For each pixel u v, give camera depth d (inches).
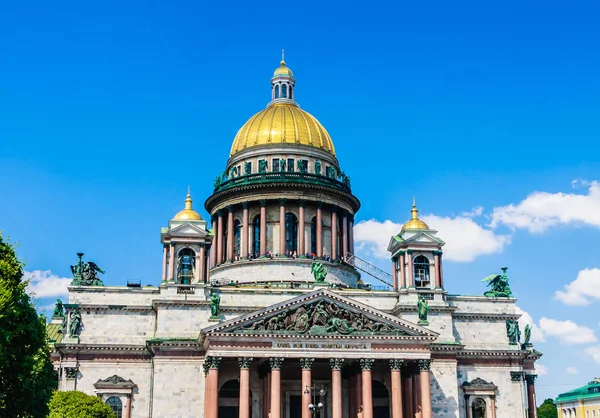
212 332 4165.8
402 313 4805.6
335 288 4977.9
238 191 5531.5
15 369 2603.3
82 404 3892.7
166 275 4744.1
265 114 5935.0
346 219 5748.0
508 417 4862.2
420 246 5004.9
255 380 4601.4
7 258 2667.3
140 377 4603.8
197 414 4409.5
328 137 5984.3
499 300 5098.4
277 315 4291.3
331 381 4707.2
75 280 4751.5
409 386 4552.2
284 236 5403.5
